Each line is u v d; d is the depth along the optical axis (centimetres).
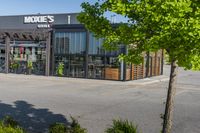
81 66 3559
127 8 697
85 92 2444
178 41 673
